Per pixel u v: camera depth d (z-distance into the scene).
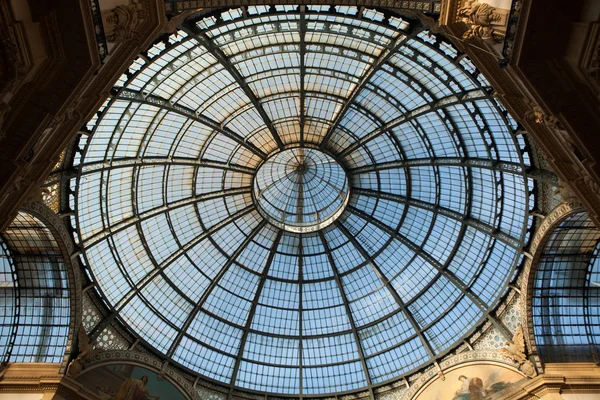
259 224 32.34
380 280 32.25
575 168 13.83
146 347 27.47
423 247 30.77
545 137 13.96
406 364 29.81
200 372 29.12
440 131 25.98
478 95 21.11
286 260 33.50
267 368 31.31
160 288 29.20
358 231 32.62
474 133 24.25
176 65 21.30
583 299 25.48
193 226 30.30
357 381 30.45
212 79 23.64
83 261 23.77
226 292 31.88
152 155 26.09
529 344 24.53
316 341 32.41
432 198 29.41
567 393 22.59
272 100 26.45
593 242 23.75
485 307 27.20
